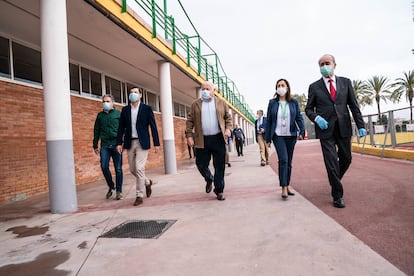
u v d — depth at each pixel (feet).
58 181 14.90
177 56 32.53
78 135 26.84
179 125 53.01
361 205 12.02
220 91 58.34
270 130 14.88
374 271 6.55
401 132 32.68
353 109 12.89
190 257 8.11
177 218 12.26
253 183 19.66
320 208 12.05
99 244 9.76
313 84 13.34
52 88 14.71
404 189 14.33
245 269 7.13
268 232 9.64
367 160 29.58
